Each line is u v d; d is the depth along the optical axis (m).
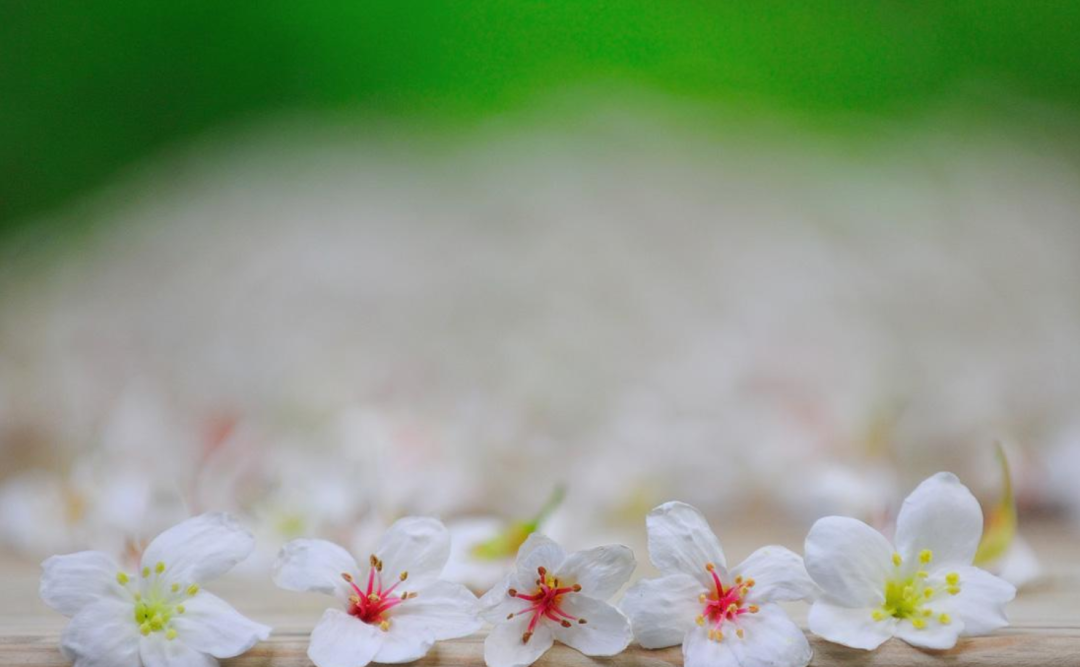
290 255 1.45
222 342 1.05
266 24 2.05
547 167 1.87
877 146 1.92
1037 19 1.96
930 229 1.45
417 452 0.62
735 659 0.45
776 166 1.83
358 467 0.56
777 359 0.91
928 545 0.47
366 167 1.96
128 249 1.55
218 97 2.03
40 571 0.55
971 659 0.46
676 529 0.46
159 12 1.93
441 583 0.46
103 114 1.87
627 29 2.21
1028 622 0.48
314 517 0.55
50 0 1.83
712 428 0.70
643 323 1.09
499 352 0.97
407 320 1.13
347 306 1.21
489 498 0.58
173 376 0.91
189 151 1.96
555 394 0.83
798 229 1.47
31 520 0.58
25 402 0.81
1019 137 1.85
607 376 0.88
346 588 0.46
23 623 0.50
